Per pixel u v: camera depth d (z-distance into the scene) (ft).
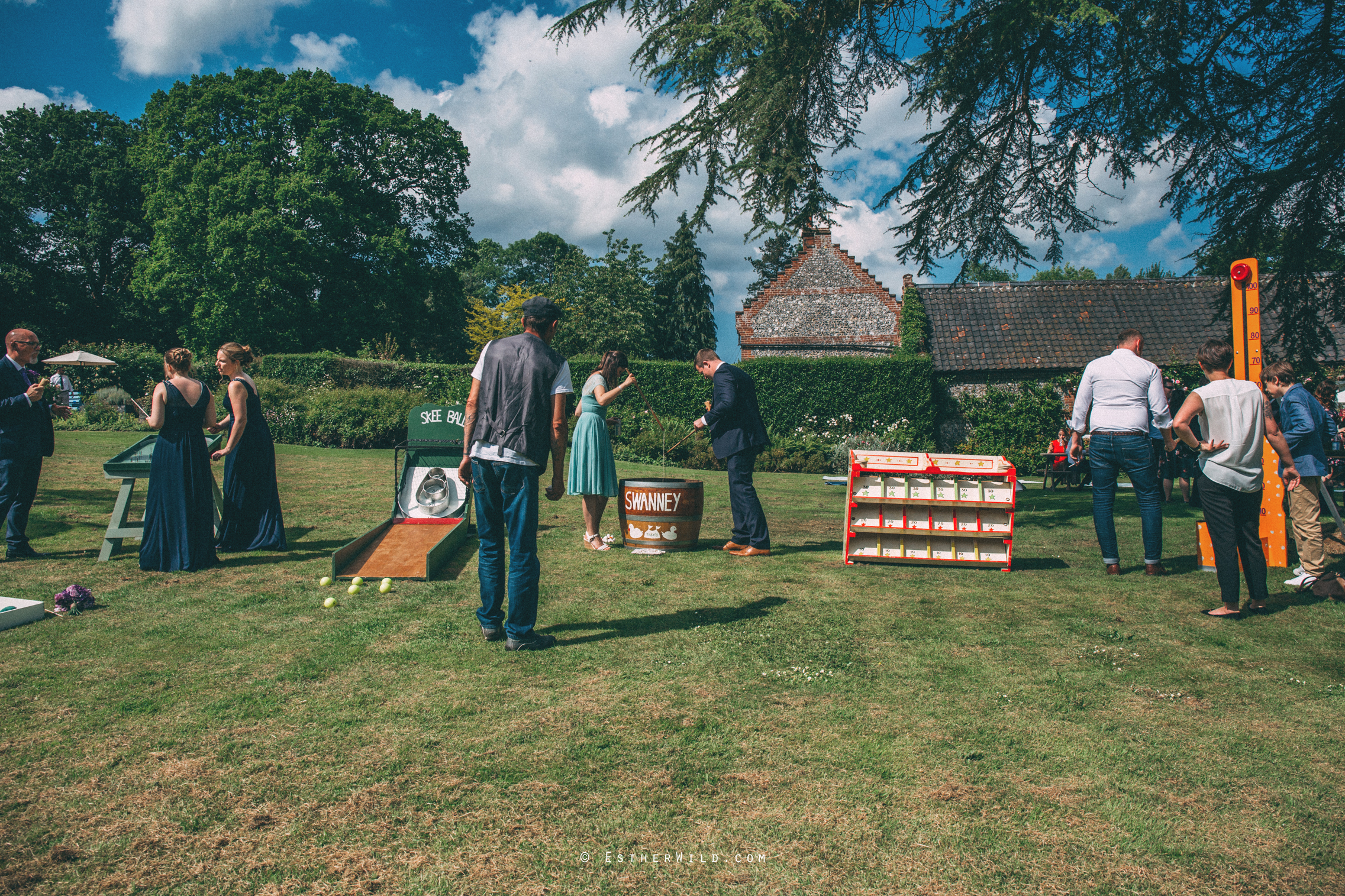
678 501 21.71
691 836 7.41
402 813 7.76
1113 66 25.53
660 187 28.96
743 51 23.72
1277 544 19.86
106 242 121.49
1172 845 7.34
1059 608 15.90
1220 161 30.09
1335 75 28.07
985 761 9.02
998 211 29.99
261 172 94.48
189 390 18.40
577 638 13.51
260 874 6.76
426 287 111.96
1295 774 8.77
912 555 20.26
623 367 22.33
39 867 6.81
